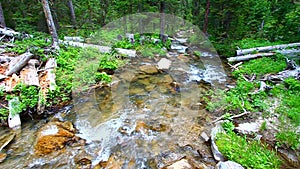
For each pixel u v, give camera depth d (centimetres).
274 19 1407
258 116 632
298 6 1252
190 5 1683
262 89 768
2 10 1262
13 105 619
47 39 1148
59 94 727
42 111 655
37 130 585
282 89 773
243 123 599
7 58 834
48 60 874
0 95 655
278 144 502
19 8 1350
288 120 591
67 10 1648
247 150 472
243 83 827
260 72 951
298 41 1273
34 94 673
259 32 1523
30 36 1126
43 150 518
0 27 1199
